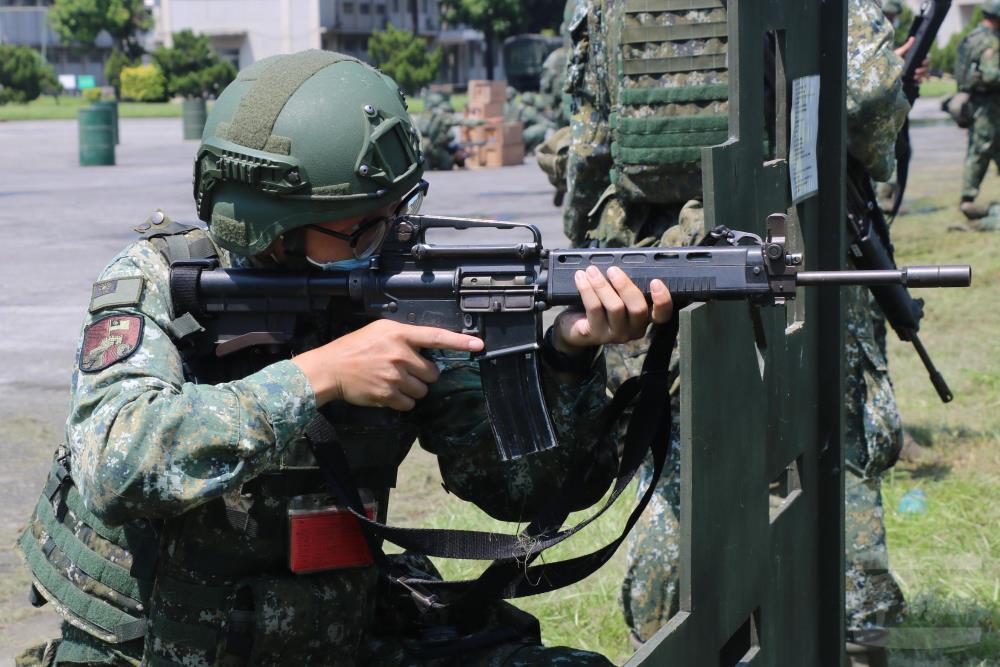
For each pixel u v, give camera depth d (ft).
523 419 6.47
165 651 6.56
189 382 6.49
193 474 5.90
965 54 35.29
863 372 10.32
